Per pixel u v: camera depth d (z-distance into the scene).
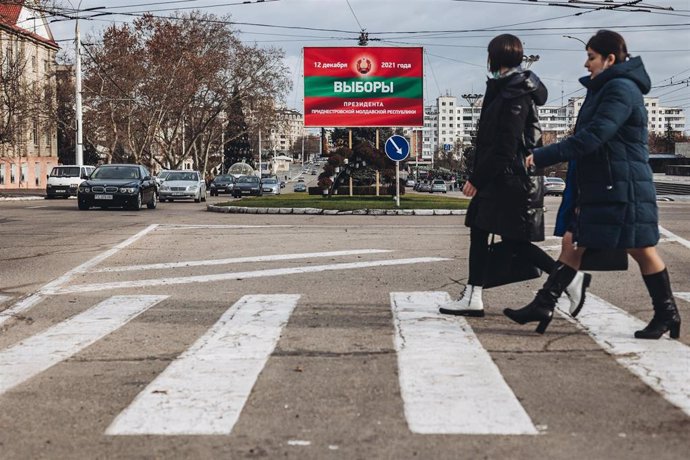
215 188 55.97
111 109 63.94
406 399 4.14
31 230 15.99
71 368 4.99
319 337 5.85
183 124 78.00
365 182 43.38
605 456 3.32
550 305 5.78
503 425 3.71
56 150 76.88
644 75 5.46
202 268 10.16
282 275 9.43
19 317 6.99
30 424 3.83
